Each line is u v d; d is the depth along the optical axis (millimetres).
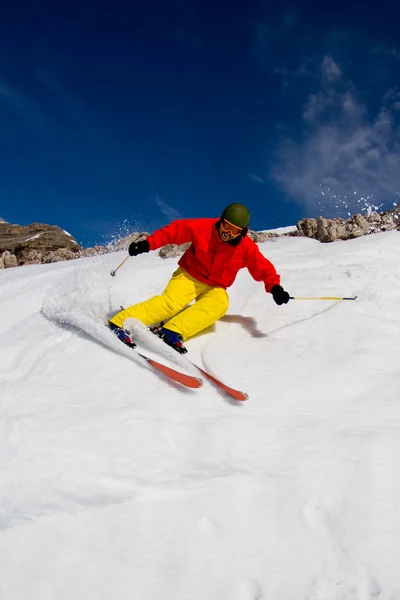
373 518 2238
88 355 3646
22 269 9664
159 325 4176
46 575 2029
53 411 2943
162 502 2330
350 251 7332
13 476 2451
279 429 2781
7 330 5012
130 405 2990
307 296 4996
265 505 2309
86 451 2588
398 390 3141
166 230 4004
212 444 2639
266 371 3414
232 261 3938
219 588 1984
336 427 2803
